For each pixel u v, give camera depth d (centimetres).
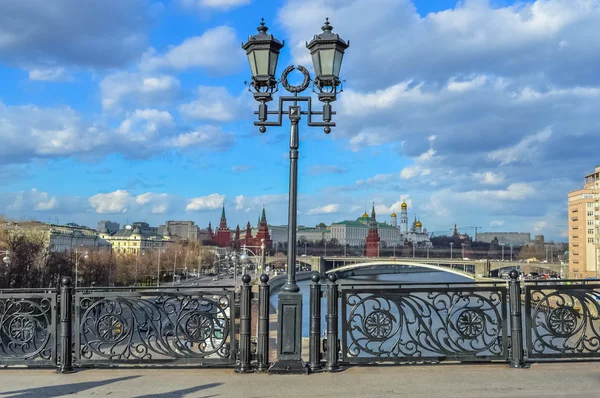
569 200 11219
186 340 813
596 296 829
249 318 792
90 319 821
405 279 14000
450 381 727
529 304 823
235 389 697
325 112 811
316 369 781
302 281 11369
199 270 13888
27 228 9731
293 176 804
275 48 822
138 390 696
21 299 823
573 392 678
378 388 698
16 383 733
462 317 821
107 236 18338
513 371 776
